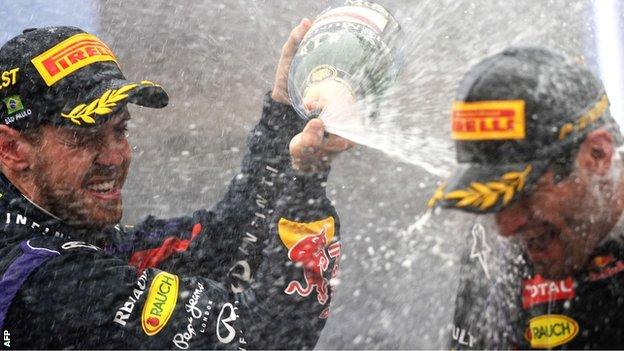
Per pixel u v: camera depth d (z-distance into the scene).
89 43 5.62
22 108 5.34
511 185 3.84
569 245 4.02
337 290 8.46
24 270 5.16
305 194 5.48
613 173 3.93
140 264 5.90
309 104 5.22
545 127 3.82
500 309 4.45
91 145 5.39
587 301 4.11
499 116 3.84
